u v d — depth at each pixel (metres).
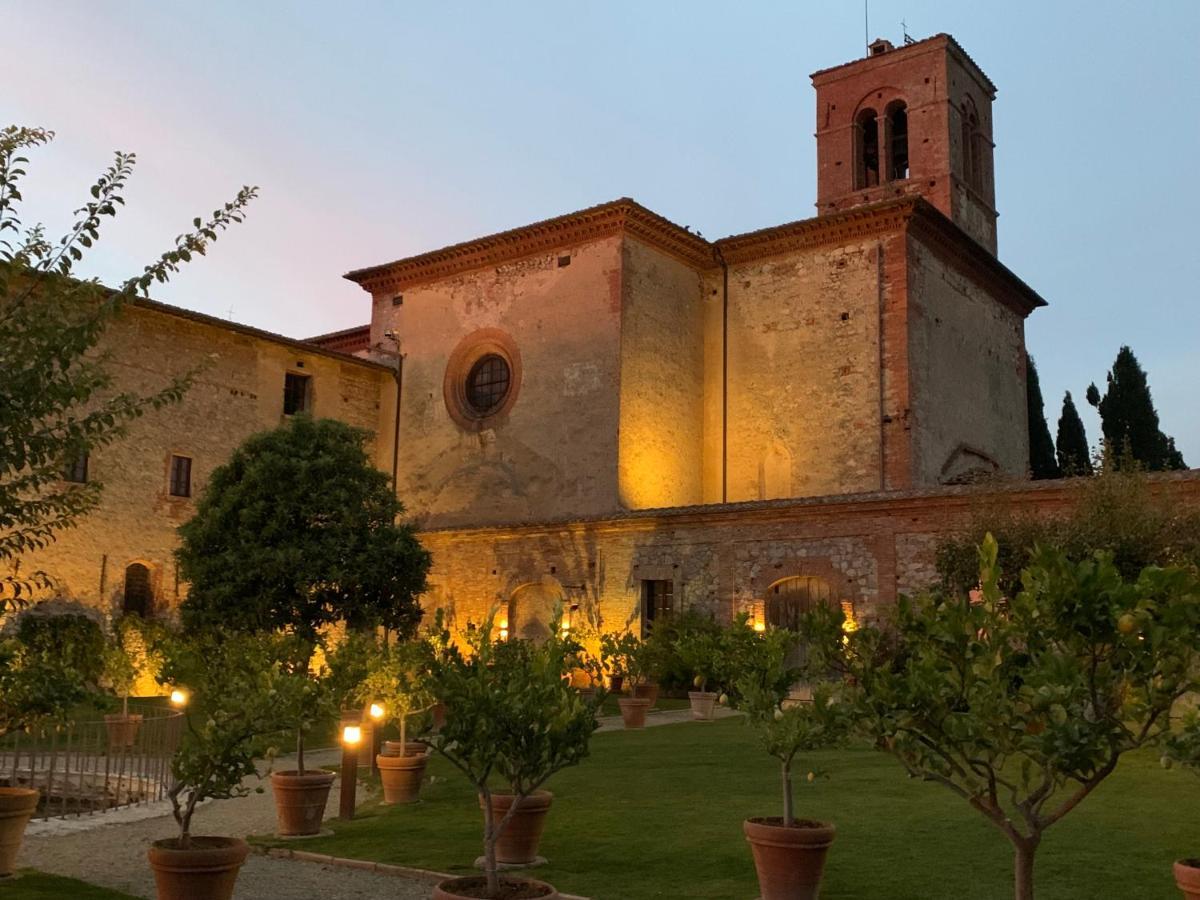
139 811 14.98
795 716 9.38
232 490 27.75
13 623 28.77
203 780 9.23
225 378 36.00
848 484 34.00
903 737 6.80
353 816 14.04
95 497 10.86
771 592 29.50
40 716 11.73
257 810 15.06
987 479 27.41
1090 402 50.81
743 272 37.78
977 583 22.41
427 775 17.61
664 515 31.39
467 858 11.27
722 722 24.03
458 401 38.97
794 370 35.91
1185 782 14.63
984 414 38.03
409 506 39.34
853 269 35.19
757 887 9.79
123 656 23.11
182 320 34.91
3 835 10.76
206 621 26.50
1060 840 11.17
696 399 37.66
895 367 33.75
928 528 27.02
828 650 7.94
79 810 15.05
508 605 34.59
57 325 9.36
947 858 10.50
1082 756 5.99
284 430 29.08
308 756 20.36
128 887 10.41
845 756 17.91
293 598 27.16
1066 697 5.95
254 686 10.55
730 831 12.13
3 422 8.81
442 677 8.92
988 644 6.46
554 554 33.81
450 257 39.66
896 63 42.00
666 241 36.84
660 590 31.81
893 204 34.00
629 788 15.27
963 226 40.38
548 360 36.59
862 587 27.81
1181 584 6.19
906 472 32.84
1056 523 22.20
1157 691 6.15
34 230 9.96
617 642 29.11
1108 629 6.27
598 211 35.41
